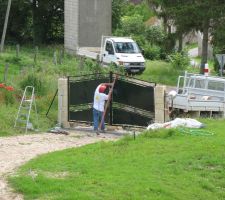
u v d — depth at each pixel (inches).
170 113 1105.4
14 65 1624.0
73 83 1039.6
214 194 537.3
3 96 1128.8
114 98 1005.8
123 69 1599.4
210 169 606.2
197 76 1200.2
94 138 889.5
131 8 3816.4
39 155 672.4
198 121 897.5
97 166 582.9
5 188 497.0
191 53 3282.5
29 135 898.1
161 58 2534.5
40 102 1141.1
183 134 773.3
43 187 490.6
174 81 1813.5
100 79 1026.1
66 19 2397.9
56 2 2600.9
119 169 569.3
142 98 1009.5
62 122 1040.8
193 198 511.8
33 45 2536.9
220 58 1327.5
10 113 1029.8
